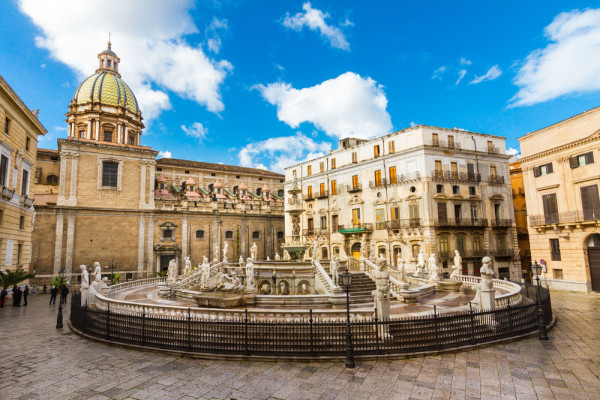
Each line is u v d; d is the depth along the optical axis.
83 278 21.45
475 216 42.47
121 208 49.59
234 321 12.77
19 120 30.47
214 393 9.38
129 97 61.03
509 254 42.97
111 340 14.34
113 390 9.62
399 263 24.14
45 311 23.95
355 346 12.16
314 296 20.34
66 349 13.63
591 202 30.17
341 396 9.12
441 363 11.40
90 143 48.56
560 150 32.91
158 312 15.72
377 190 45.00
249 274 21.53
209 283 26.81
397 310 18.28
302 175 56.22
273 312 14.01
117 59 63.69
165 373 10.86
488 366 11.12
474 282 27.64
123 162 50.91
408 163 41.91
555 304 24.22
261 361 11.77
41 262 43.69
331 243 50.00
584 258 30.73
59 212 45.53
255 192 72.12
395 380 10.09
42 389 9.72
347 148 49.78
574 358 11.85
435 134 41.75
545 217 34.19
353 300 21.52
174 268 26.59
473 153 43.34
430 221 39.16
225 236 58.59
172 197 57.75
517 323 14.84
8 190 27.42
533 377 10.23
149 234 51.34
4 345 14.33
